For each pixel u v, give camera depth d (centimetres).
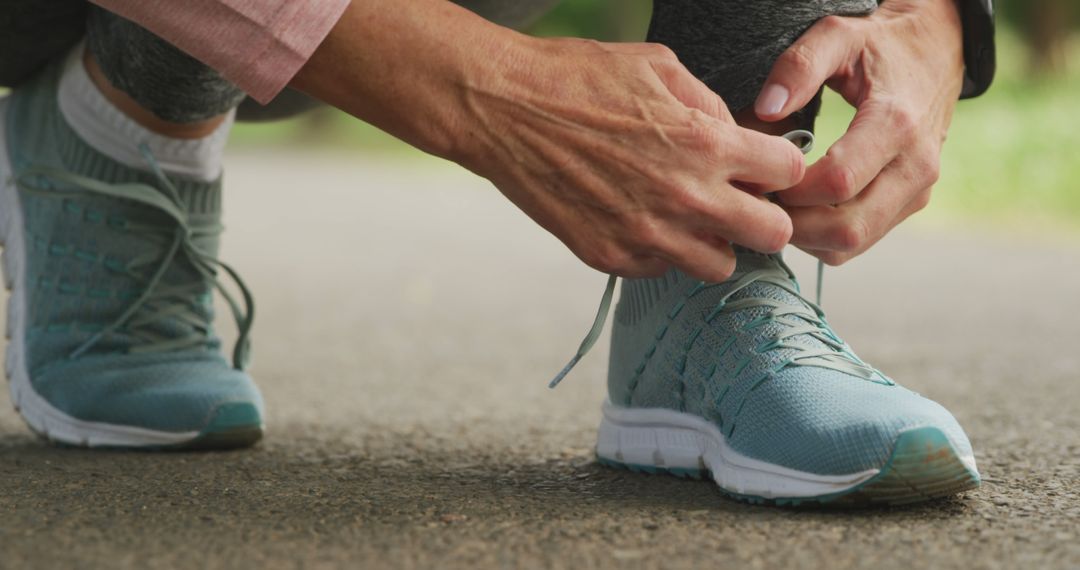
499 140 100
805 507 109
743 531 101
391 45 97
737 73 114
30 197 151
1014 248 492
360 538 98
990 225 574
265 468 132
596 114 99
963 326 288
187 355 150
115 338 147
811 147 114
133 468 131
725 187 101
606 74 100
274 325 296
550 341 276
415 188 832
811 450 106
